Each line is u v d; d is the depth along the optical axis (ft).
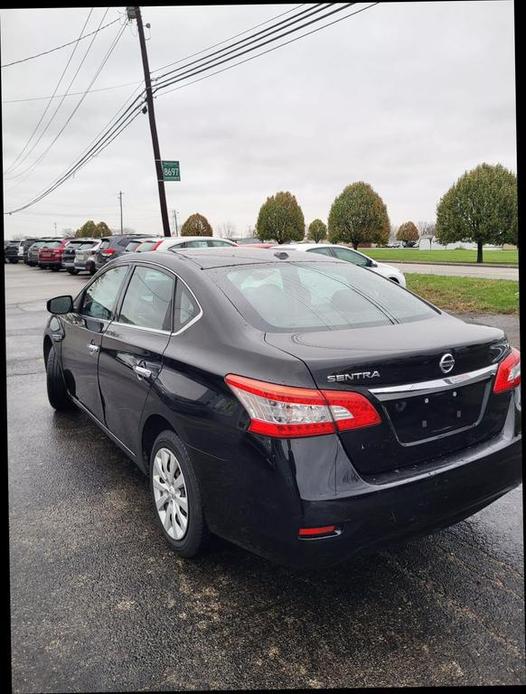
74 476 12.86
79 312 14.90
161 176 63.62
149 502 11.54
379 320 9.39
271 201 139.23
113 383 11.61
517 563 9.09
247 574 8.95
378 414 7.33
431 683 6.72
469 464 7.91
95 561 9.36
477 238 91.40
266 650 7.29
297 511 7.00
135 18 59.31
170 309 10.20
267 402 7.23
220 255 11.30
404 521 7.38
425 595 8.32
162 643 7.44
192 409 8.34
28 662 7.13
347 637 7.48
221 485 7.96
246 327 8.57
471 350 8.22
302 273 10.68
